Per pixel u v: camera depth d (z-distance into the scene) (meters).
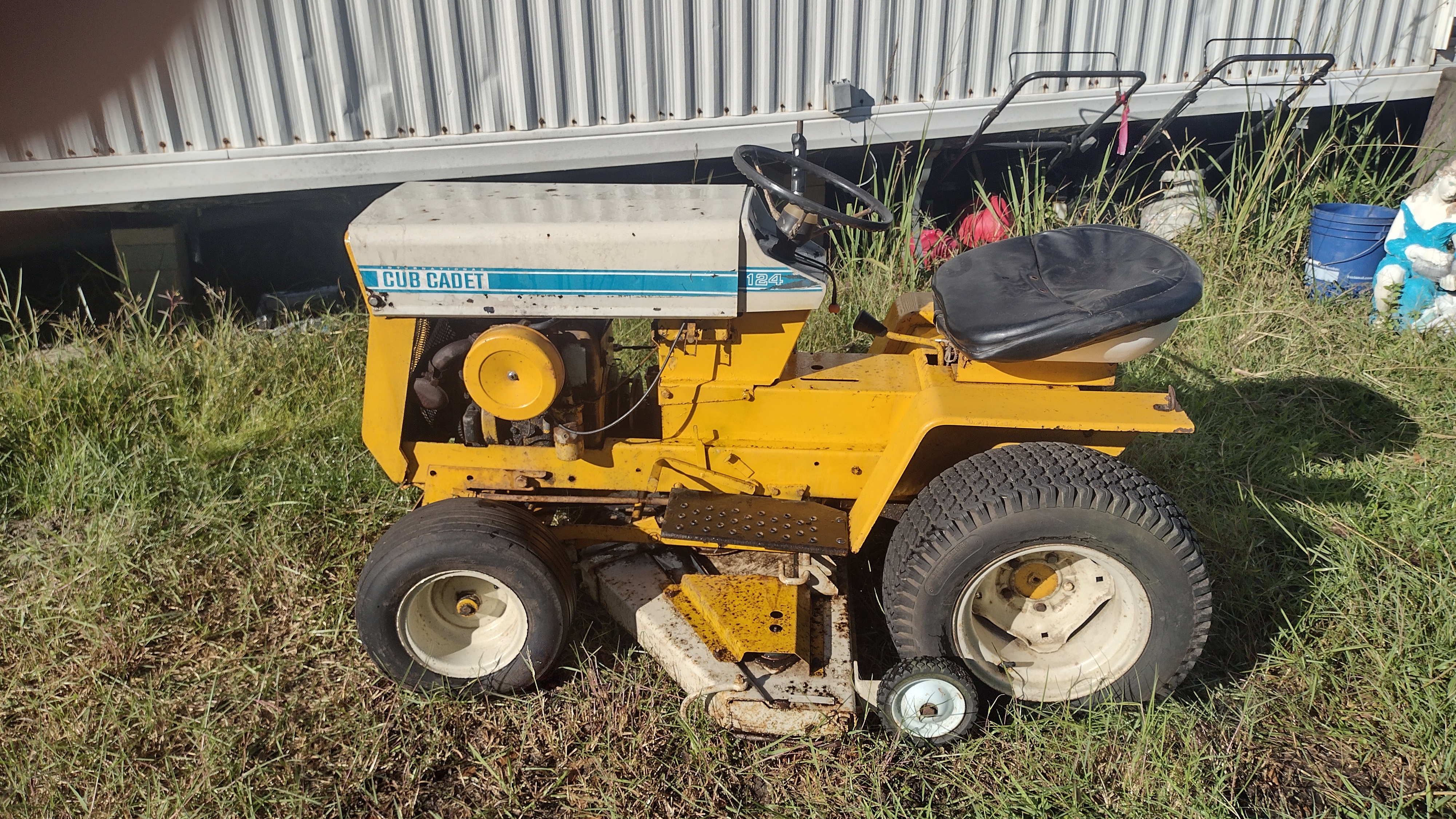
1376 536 3.31
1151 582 2.49
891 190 5.11
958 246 5.25
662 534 2.62
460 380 2.85
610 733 2.64
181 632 3.02
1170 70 5.59
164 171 4.52
